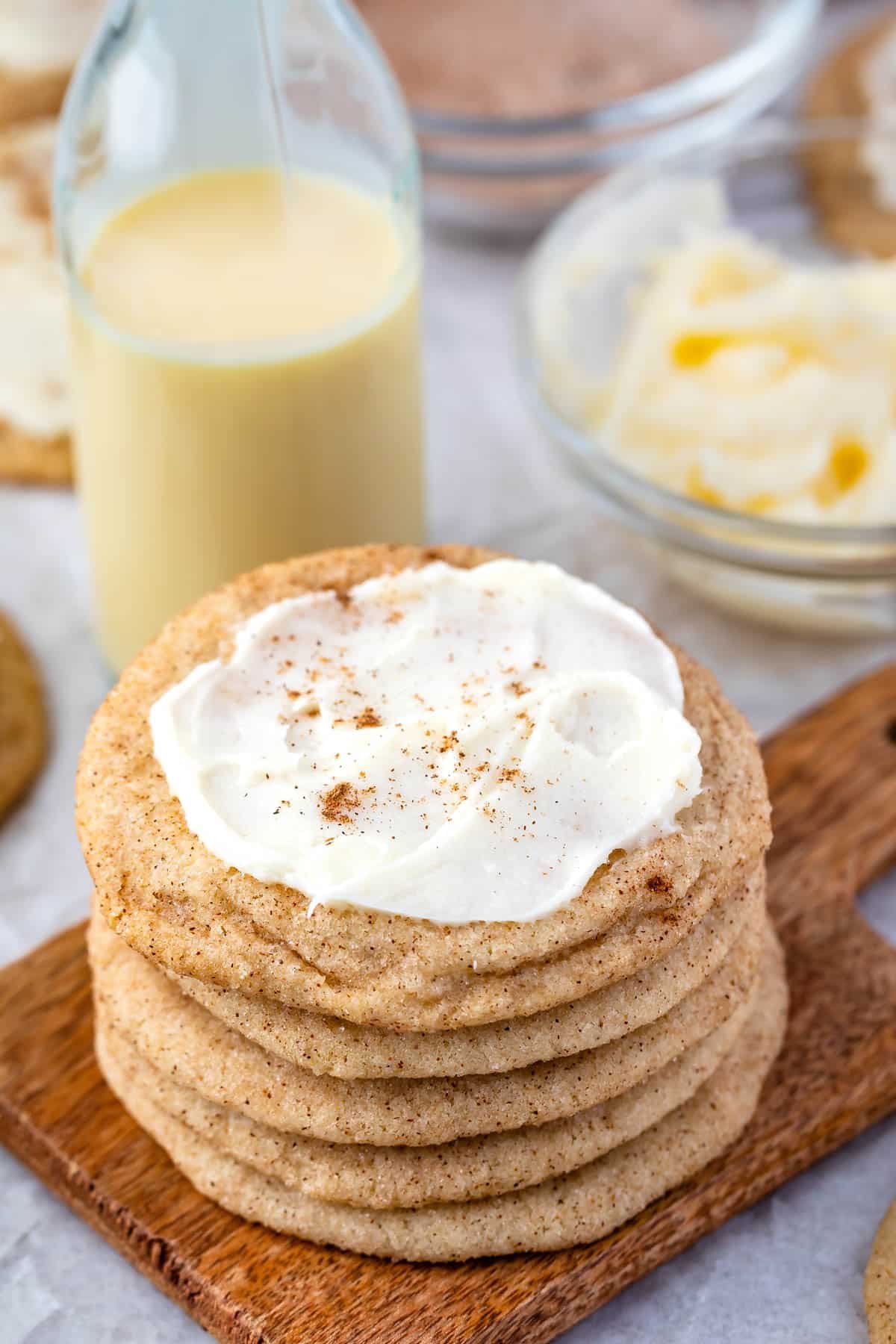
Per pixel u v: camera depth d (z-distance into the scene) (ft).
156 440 1.56
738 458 1.72
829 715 1.65
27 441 1.85
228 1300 1.35
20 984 1.50
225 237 1.59
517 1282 1.36
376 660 1.40
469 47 2.12
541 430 1.88
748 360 1.74
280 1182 1.38
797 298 1.77
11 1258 1.42
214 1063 1.35
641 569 1.81
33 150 1.77
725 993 1.38
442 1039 1.32
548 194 2.03
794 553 1.68
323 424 1.57
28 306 1.78
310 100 1.59
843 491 1.71
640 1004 1.33
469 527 1.83
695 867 1.34
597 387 1.82
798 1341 1.37
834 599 1.70
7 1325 1.39
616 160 2.01
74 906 1.59
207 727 1.37
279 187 1.60
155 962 1.33
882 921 1.58
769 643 1.76
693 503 1.65
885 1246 1.39
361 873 1.31
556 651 1.41
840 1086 1.44
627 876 1.32
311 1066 1.32
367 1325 1.34
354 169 1.61
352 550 1.48
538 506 1.86
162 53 1.56
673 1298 1.39
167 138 1.59
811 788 1.61
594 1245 1.37
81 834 1.36
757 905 1.41
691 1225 1.39
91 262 1.58
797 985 1.50
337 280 1.58
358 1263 1.37
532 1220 1.36
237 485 1.58
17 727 1.66
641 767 1.35
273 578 1.46
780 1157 1.42
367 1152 1.35
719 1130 1.40
